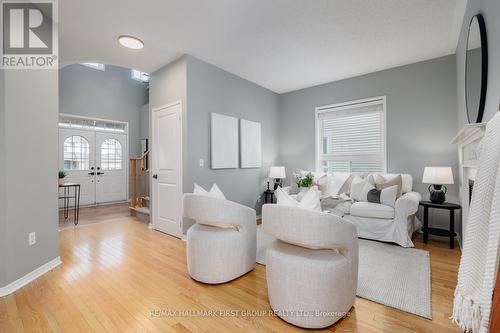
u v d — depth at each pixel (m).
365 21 2.62
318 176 4.31
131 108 7.08
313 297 1.49
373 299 1.84
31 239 2.15
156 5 2.31
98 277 2.21
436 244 3.08
